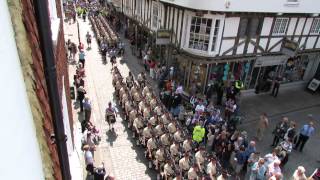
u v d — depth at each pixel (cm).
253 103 1744
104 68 2061
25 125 194
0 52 149
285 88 2009
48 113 302
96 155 1153
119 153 1180
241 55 1622
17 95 180
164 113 1292
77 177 759
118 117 1437
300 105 1794
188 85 1703
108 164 1112
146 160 1155
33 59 247
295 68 2003
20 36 202
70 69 1989
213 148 1207
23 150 182
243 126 1486
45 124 272
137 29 2516
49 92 283
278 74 1892
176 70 1822
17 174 167
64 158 316
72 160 740
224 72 1678
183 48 1620
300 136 1306
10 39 176
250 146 1087
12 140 161
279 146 1173
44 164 250
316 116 1672
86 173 1004
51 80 280
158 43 1731
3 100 150
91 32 3014
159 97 1655
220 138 1154
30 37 246
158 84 1816
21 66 206
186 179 989
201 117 1270
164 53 1958
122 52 2361
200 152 1038
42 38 262
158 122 1238
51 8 512
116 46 2373
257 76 1808
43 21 256
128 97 1429
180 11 1597
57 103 292
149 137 1152
